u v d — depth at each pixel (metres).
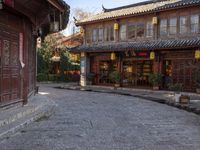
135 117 11.76
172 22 24.12
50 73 38.22
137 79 27.09
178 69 23.47
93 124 9.95
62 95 20.61
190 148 7.25
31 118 9.80
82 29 31.78
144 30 26.19
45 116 11.10
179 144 7.62
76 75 39.34
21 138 7.78
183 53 23.06
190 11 22.97
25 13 10.95
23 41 11.68
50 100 14.73
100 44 29.92
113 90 26.14
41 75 36.84
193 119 11.77
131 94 22.25
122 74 28.11
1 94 9.90
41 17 13.47
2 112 9.77
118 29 28.25
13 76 10.89
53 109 12.75
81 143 7.47
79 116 11.46
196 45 20.94
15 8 9.83
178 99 16.62
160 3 26.44
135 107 14.91
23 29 11.64
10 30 10.55
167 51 24.03
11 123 8.84
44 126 9.31
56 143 7.39
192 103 16.59
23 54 11.76
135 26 26.91
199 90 21.62
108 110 13.49
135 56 26.83
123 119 11.20
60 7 11.32
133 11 26.67
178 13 23.70
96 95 21.28
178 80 23.45
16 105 11.08
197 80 21.73
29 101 13.25
